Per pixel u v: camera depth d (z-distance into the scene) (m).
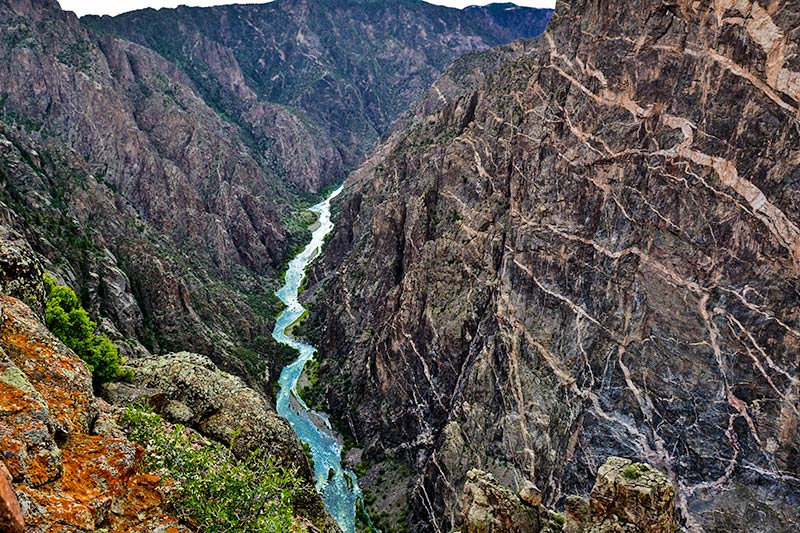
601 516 24.11
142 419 22.70
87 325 34.12
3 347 20.17
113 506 17.33
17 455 15.62
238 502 20.03
